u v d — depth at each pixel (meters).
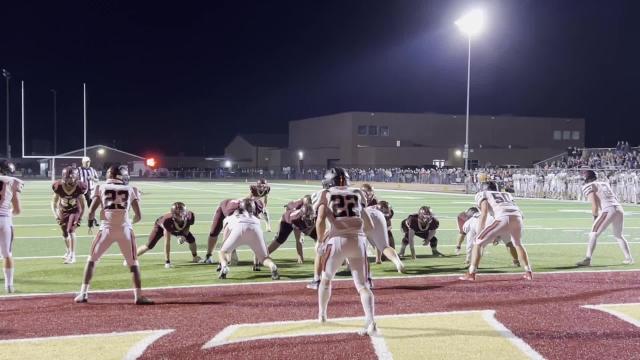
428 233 10.69
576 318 6.33
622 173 28.05
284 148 69.56
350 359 5.01
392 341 5.50
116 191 6.82
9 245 7.48
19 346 5.34
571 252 11.44
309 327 5.96
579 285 8.12
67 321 6.17
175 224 9.38
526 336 5.68
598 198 9.81
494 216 8.48
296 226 9.38
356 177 51.94
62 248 11.71
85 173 15.09
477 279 8.56
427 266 9.78
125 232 6.86
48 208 21.84
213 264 9.87
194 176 63.47
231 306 6.85
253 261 10.09
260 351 5.20
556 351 5.24
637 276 8.81
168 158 73.88
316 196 6.10
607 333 5.77
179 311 6.61
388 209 9.86
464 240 13.27
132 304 6.93
